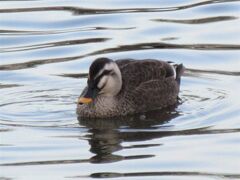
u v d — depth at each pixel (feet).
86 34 74.33
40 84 63.93
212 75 65.62
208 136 53.78
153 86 60.54
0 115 57.93
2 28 75.92
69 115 58.29
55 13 78.48
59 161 50.24
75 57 69.56
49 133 54.85
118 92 59.11
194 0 81.82
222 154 50.83
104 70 58.18
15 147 52.39
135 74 60.70
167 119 57.62
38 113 58.39
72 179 47.52
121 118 58.49
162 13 78.54
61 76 65.62
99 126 56.54
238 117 57.11
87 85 58.75
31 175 48.24
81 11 79.05
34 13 78.48
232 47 71.00
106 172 48.47
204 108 59.11
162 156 50.70
